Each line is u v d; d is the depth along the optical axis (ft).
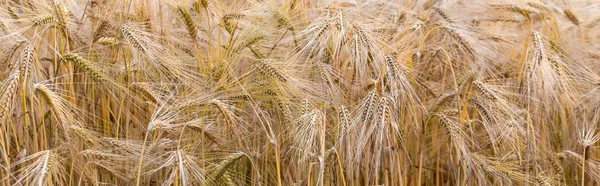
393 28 13.61
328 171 11.13
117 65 11.35
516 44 15.42
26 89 10.31
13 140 11.15
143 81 11.46
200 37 13.02
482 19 16.28
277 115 11.89
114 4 12.53
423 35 14.17
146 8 12.44
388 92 11.93
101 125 11.82
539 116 13.57
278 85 11.12
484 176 12.57
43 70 11.62
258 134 11.89
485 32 15.05
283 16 12.64
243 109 11.94
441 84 13.52
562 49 15.76
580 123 14.56
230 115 10.57
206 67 11.62
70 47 11.81
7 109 9.39
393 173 11.85
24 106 9.84
